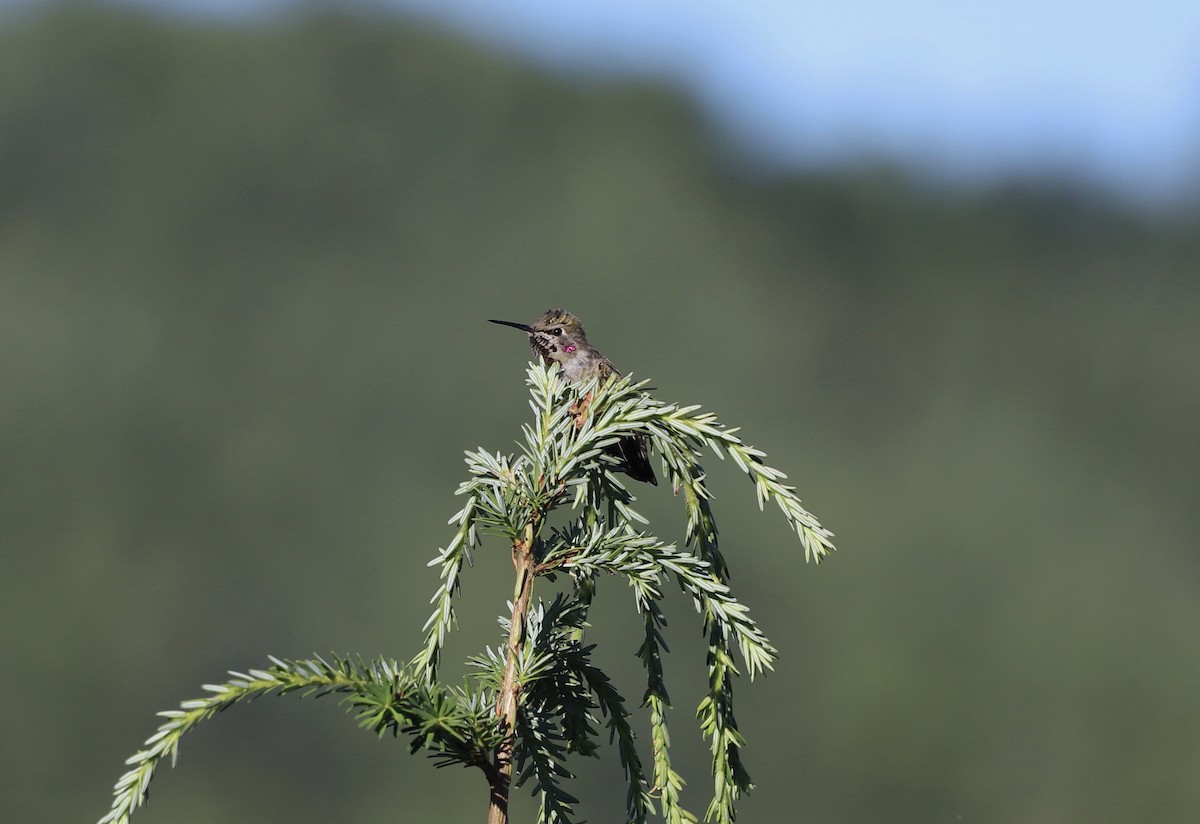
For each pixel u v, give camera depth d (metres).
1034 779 56.62
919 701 57.44
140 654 63.12
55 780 57.56
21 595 63.28
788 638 59.59
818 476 71.19
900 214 95.75
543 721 2.85
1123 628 60.66
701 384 84.44
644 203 97.12
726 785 2.79
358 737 54.78
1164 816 53.06
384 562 69.38
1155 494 69.69
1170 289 85.69
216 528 69.25
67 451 71.12
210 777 54.97
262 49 108.00
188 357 79.31
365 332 83.44
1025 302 87.69
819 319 90.56
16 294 80.12
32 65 102.50
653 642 2.86
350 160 100.38
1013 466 71.69
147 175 95.94
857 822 56.09
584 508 3.04
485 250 93.69
